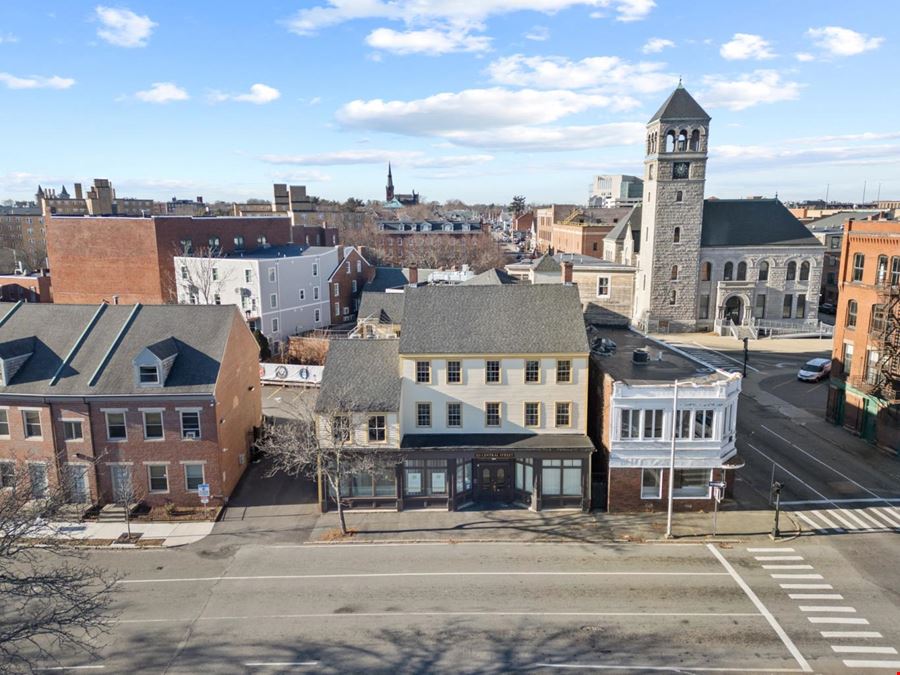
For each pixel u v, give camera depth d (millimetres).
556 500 37719
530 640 25797
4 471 37844
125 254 82875
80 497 37719
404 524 36156
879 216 52125
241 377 42656
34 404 36969
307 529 35688
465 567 31516
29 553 28453
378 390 37812
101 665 24609
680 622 26875
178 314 41219
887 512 36844
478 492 38625
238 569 31547
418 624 26969
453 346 38219
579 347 37938
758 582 29922
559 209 151500
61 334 40469
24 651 25438
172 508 37750
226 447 39094
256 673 24062
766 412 54375
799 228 82188
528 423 38781
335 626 26844
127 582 30406
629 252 88812
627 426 36406
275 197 128125
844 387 49875
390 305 70125
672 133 77562
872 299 46500
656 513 37156
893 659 24516
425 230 159250
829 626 26547
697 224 79062
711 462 36594
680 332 82000
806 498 38594
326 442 36688
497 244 165625
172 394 36750
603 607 28016
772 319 82562
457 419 38781
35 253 152625
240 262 76062
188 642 25922
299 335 80875
